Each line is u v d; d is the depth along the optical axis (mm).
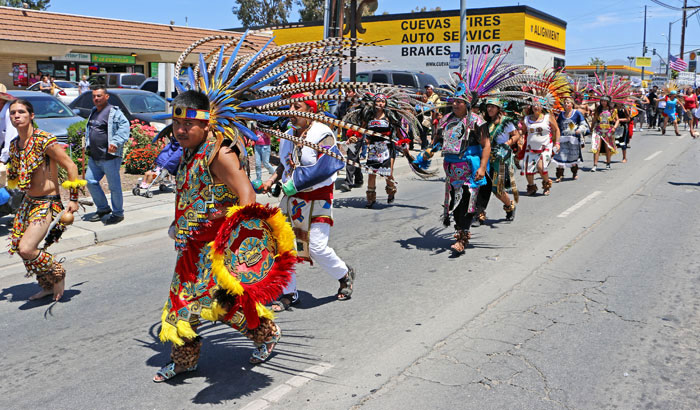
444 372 4082
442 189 12383
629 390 3848
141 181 10359
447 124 6738
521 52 30141
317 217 5129
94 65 28438
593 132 14453
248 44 4246
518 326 4879
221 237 3328
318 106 5113
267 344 4172
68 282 6148
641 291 5727
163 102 15664
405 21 33000
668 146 20703
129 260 6969
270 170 11375
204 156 3502
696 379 3994
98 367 4223
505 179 8383
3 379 4059
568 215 9227
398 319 5047
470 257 6934
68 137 11875
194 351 3943
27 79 26406
